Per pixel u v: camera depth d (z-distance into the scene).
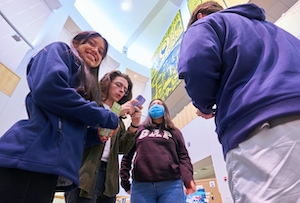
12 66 2.67
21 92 2.75
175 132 1.37
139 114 1.24
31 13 3.00
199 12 0.84
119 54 6.59
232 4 3.21
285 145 0.35
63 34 4.63
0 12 2.49
